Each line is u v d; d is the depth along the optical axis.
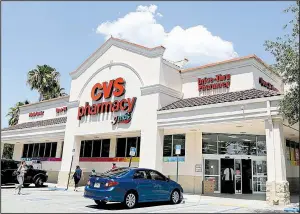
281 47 12.89
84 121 22.98
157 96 18.84
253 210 11.96
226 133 19.94
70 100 24.72
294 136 21.06
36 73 42.84
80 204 12.76
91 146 26.12
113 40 22.58
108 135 22.78
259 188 19.42
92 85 23.27
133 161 22.41
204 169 19.45
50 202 13.04
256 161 19.84
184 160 19.95
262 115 14.55
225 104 15.95
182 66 25.38
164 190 13.20
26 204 11.99
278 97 14.12
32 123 31.33
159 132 18.44
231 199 16.03
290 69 12.36
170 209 11.73
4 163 19.91
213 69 20.38
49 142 30.25
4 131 31.42
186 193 18.95
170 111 17.98
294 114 12.45
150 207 12.27
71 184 22.64
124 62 21.42
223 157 19.62
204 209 11.89
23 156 32.78
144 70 20.16
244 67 19.11
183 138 20.53
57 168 28.19
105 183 11.59
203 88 20.47
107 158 24.38
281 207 12.83
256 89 17.64
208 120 16.50
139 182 12.34
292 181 22.25
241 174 19.58
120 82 21.08
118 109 20.67
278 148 13.96
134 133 21.12
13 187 20.61
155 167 17.69
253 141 20.08
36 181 21.70
